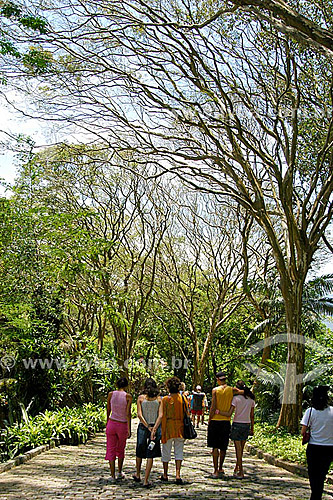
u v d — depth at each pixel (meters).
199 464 12.11
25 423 14.79
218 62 15.77
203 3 13.88
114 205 26.77
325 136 15.72
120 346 26.86
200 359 31.67
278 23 7.84
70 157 21.03
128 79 15.13
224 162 15.48
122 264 28.36
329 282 18.83
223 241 31.08
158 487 8.71
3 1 10.14
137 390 33.31
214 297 33.66
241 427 9.82
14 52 10.55
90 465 11.54
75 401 21.44
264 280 23.28
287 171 14.81
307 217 15.98
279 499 7.71
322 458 6.57
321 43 6.44
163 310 35.59
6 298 13.93
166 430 9.17
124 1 13.48
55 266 14.73
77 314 30.11
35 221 14.66
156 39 14.45
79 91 14.84
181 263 32.84
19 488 8.55
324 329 21.31
